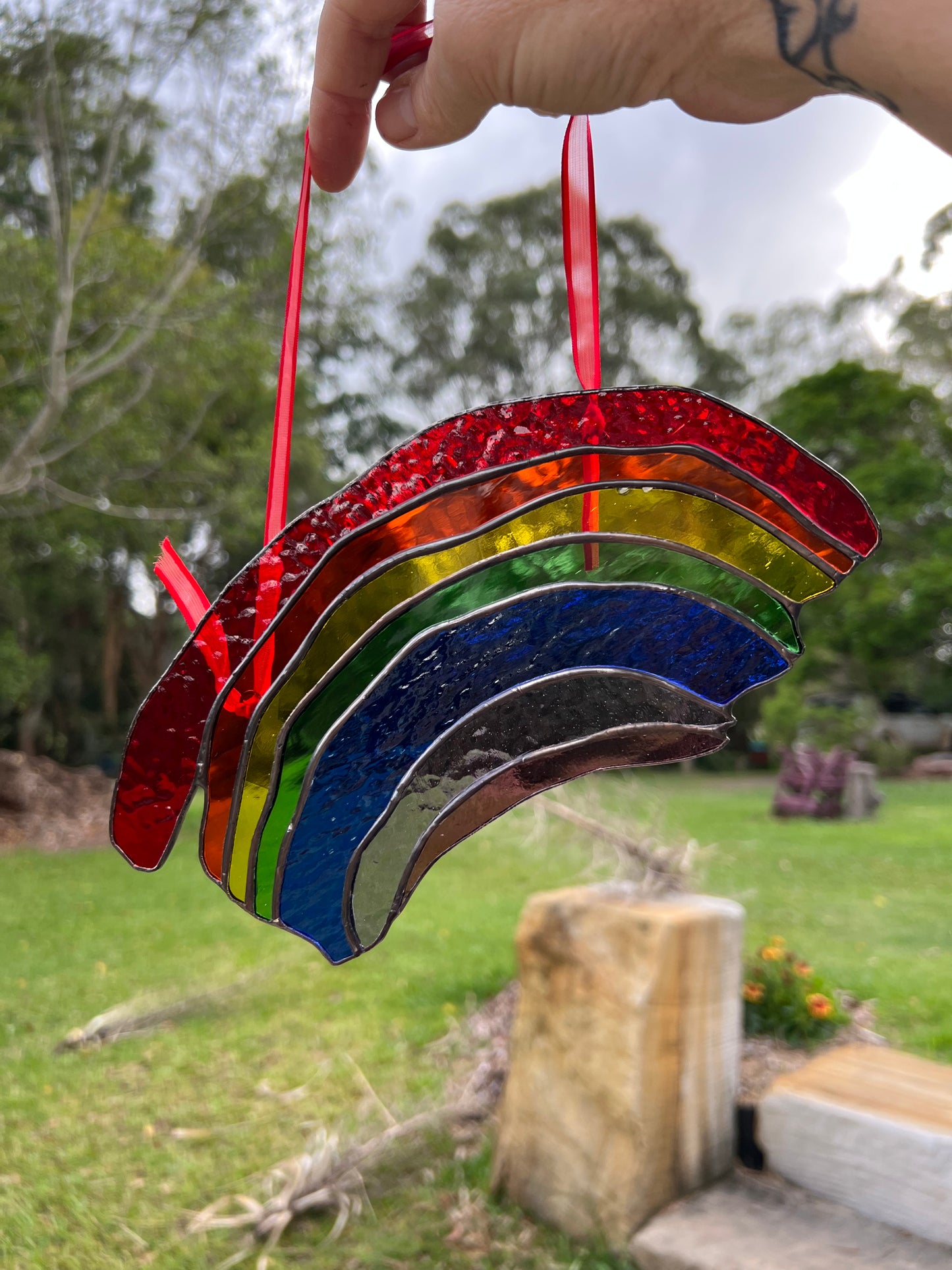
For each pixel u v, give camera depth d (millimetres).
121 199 8484
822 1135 2045
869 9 403
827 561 417
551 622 408
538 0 473
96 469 7988
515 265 18594
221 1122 2857
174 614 13977
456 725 408
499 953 4457
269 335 8383
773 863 6668
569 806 3172
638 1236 1948
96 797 10453
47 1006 3945
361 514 383
